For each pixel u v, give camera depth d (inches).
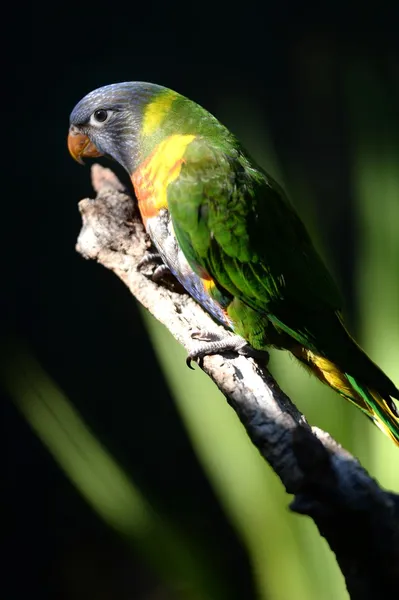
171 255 162.4
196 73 207.2
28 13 202.4
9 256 179.0
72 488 174.6
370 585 153.6
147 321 163.3
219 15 211.6
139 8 209.0
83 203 163.8
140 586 173.0
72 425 163.9
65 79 199.9
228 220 161.5
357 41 212.2
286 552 161.6
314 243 165.2
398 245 163.8
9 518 173.9
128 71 203.6
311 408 162.2
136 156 163.3
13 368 175.9
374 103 166.1
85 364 177.5
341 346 161.3
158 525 162.6
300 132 202.7
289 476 154.7
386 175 164.7
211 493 174.9
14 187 182.5
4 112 193.0
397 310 163.5
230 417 162.6
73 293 178.9
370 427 162.4
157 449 175.9
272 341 162.2
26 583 173.2
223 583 162.2
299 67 208.8
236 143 162.7
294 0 213.3
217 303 162.4
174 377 162.7
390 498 153.6
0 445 174.7
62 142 189.6
